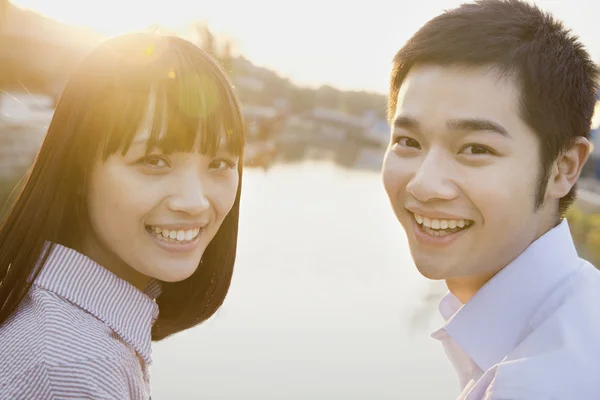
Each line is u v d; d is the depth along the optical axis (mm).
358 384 4898
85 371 1270
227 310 6840
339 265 9242
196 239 1523
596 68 1596
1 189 8234
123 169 1407
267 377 4988
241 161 1750
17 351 1298
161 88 1393
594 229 9445
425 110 1471
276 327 6301
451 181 1456
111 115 1386
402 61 1559
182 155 1427
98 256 1537
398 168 1544
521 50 1451
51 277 1406
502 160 1442
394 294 7711
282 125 60656
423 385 4969
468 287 1701
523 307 1539
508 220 1472
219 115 1461
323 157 46312
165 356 5465
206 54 1514
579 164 1566
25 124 7555
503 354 1556
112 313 1445
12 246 1436
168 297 1843
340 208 16188
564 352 1308
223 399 4527
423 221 1523
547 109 1461
